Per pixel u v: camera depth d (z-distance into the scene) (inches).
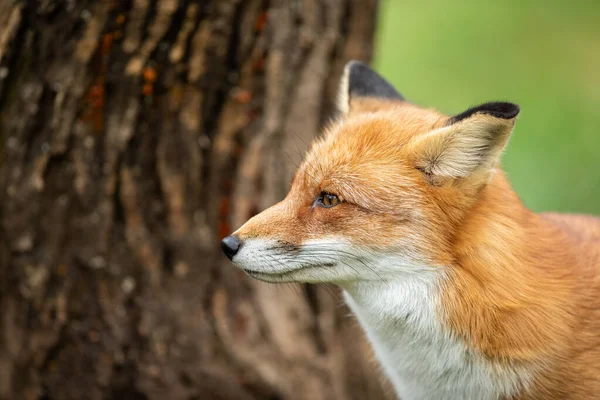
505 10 898.1
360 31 454.3
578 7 906.7
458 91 794.2
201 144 418.3
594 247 329.4
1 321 412.2
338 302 458.9
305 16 428.5
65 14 373.4
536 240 314.8
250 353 433.4
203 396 423.5
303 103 437.1
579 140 746.2
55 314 409.7
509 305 297.7
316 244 311.6
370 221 306.5
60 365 416.2
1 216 398.0
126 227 410.6
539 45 852.6
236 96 419.8
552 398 305.4
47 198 398.0
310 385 438.9
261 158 432.1
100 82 386.9
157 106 401.1
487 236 303.6
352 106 356.8
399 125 322.3
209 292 432.1
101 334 414.6
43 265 403.5
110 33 380.2
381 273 309.7
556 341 298.8
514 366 301.6
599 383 302.0
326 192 314.8
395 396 445.4
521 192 705.6
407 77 809.5
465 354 305.4
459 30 870.4
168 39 390.6
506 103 285.7
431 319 305.7
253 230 316.8
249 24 409.7
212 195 427.5
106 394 419.2
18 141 390.0
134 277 415.2
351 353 461.4
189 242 422.9
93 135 394.3
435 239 302.5
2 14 372.2
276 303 448.5
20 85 383.6
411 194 304.2
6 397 418.6
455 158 297.6
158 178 411.5
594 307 307.9
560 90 794.8
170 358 421.7
